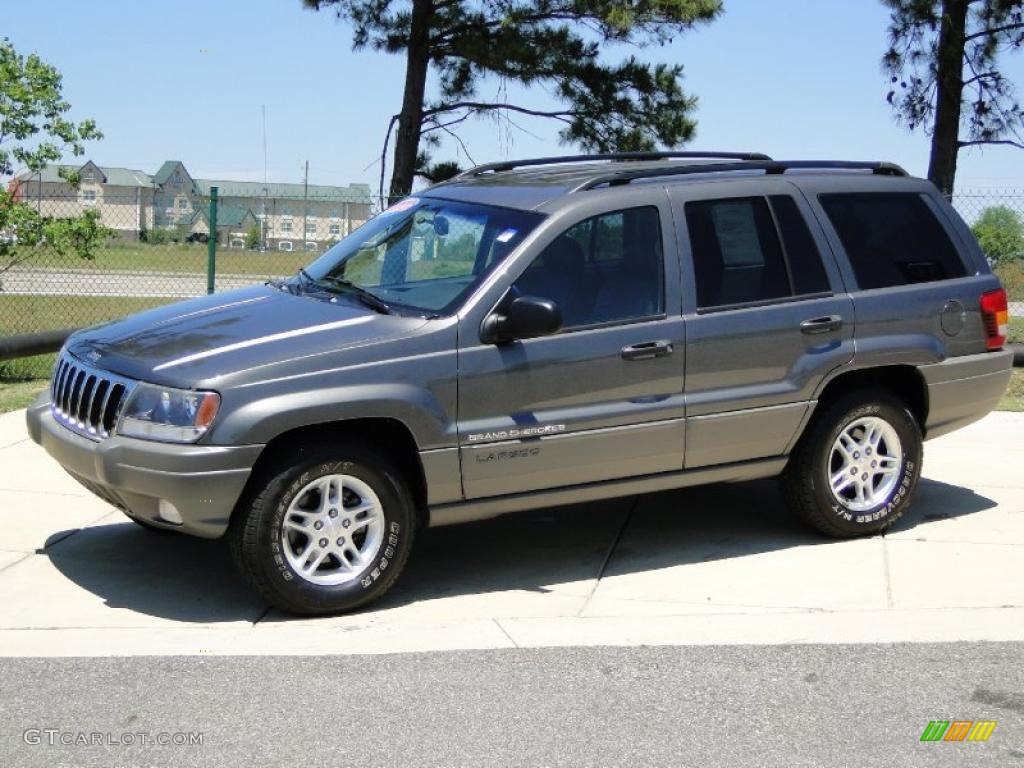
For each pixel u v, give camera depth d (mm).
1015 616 5598
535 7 19203
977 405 7023
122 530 6797
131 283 20531
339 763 4168
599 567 6352
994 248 14047
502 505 5895
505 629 5441
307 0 19547
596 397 5934
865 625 5500
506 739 4355
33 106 12164
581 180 6238
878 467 6746
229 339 5559
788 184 6594
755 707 4648
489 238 6062
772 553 6562
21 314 17047
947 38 17297
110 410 5500
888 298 6648
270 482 5332
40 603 5676
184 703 4625
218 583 6012
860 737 4410
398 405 5492
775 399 6336
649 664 5059
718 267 6270
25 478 7707
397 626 5473
